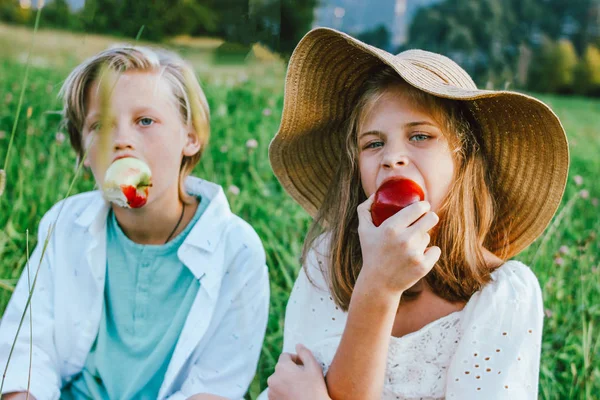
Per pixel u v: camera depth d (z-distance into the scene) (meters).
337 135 1.69
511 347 1.41
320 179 1.75
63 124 1.90
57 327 1.80
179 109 1.75
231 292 1.79
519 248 1.62
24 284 1.82
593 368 1.95
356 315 1.28
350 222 1.54
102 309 1.81
